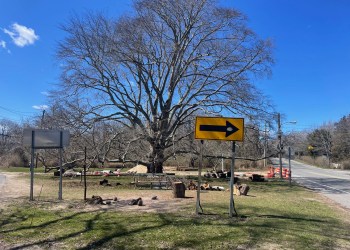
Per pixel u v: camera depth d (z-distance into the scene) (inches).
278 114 1114.7
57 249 261.7
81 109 1013.8
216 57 1064.2
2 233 305.4
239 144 1229.7
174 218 370.6
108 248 264.2
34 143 501.7
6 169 1652.3
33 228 323.0
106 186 783.7
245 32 1067.3
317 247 280.2
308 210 484.7
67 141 513.0
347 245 291.3
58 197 522.9
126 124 1085.1
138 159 1122.0
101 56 1015.0
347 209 540.4
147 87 1136.8
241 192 652.1
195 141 1169.4
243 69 1067.3
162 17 1053.2
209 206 461.1
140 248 264.8
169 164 2144.4
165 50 1106.1
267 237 303.4
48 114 1031.6
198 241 285.6
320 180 1315.2
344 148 3602.4
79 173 1106.7
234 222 361.1
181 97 1165.1
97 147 1019.3
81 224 337.4
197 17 1065.5
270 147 1353.3
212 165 1993.1
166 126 1117.7
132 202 465.4
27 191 640.4
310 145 4047.7
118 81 1061.8
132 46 1018.1
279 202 557.9
